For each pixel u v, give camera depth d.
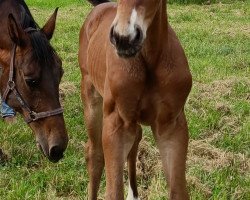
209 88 3.52
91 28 2.07
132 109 1.58
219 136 2.76
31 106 2.08
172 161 1.63
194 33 5.37
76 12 7.02
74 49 4.71
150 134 2.78
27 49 2.06
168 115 1.59
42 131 2.08
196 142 2.65
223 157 2.47
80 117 3.00
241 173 2.36
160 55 1.54
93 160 2.04
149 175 2.40
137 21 1.32
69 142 2.68
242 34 5.39
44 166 2.47
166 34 1.54
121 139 1.63
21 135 2.74
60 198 2.18
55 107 2.06
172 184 1.63
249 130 2.83
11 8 2.26
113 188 1.61
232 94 3.45
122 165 1.63
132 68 1.54
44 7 7.69
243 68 4.16
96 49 1.86
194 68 4.03
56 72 2.08
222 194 2.12
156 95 1.57
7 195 2.17
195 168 2.34
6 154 2.55
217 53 4.60
